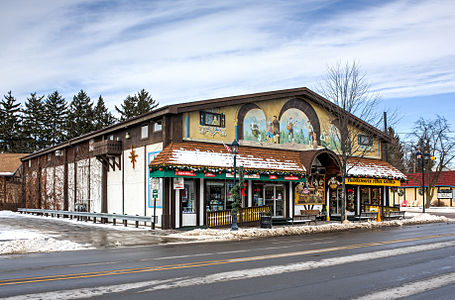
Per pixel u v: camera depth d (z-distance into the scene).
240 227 23.61
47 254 14.01
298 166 27.38
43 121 84.19
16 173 50.38
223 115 25.36
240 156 24.98
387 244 15.88
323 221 29.45
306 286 8.47
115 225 25.44
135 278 9.21
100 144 28.41
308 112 30.36
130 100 79.50
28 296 7.59
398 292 8.06
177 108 22.91
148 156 24.92
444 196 57.47
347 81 28.70
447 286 8.62
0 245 15.22
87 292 7.90
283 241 17.47
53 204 39.03
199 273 9.76
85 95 78.69
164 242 17.38
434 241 16.94
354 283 8.80
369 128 33.00
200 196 23.91
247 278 9.20
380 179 32.28
